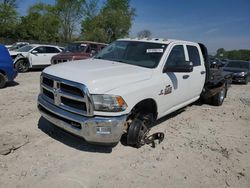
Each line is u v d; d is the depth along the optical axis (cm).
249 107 938
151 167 432
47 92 471
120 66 498
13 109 661
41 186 360
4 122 564
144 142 498
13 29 5294
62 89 429
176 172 425
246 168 464
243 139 600
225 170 449
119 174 404
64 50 1622
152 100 494
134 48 571
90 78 415
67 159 431
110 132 410
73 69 452
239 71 1691
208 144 547
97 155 452
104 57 588
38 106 489
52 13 5731
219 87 867
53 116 452
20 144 465
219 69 875
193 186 394
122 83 433
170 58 551
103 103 405
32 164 408
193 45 677
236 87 1542
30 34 5744
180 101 617
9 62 933
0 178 367
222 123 703
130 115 469
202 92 807
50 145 472
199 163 462
